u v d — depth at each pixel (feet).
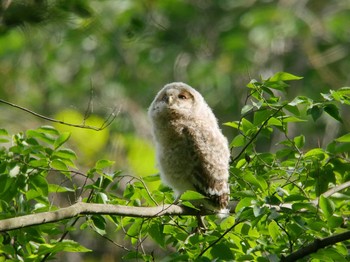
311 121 68.08
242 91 73.77
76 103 72.69
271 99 31.99
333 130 67.56
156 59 77.05
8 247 27.53
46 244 27.89
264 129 33.58
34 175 30.30
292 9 77.66
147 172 63.87
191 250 29.04
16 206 30.73
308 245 28.17
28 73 74.23
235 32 76.69
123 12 69.82
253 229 30.09
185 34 79.10
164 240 30.53
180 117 36.50
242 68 74.13
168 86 39.04
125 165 63.82
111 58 74.43
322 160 32.09
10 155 30.32
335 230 29.27
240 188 33.73
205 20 80.59
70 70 76.43
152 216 29.96
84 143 60.34
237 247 29.91
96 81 73.97
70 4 38.29
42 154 30.89
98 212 28.60
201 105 37.78
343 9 79.97
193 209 31.53
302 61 76.89
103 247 59.82
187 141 35.78
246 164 33.47
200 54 78.23
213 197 34.94
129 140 65.41
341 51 76.69
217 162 35.42
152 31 77.36
